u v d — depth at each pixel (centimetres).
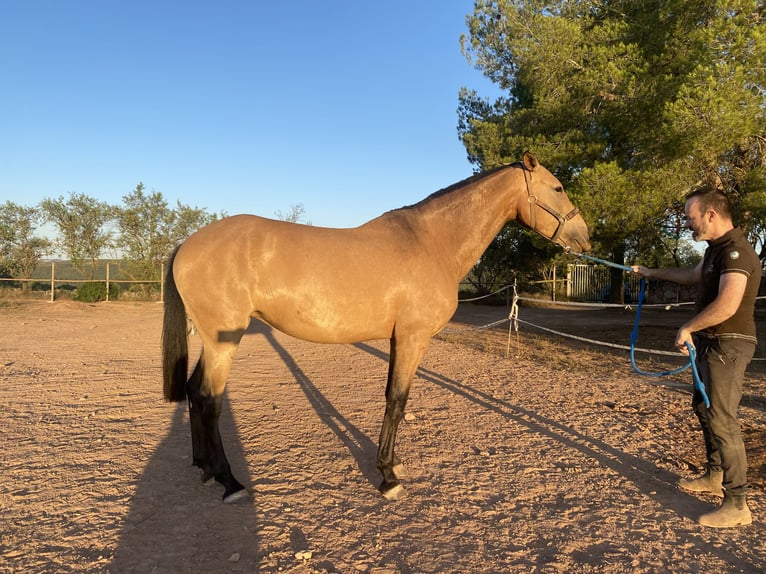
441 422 488
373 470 368
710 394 292
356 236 333
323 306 315
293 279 312
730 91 749
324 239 326
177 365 339
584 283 2402
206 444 321
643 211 955
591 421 492
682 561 254
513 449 414
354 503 314
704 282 298
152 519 288
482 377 703
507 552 259
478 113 1988
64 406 518
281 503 312
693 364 289
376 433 451
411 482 347
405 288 324
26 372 683
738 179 1020
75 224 2258
